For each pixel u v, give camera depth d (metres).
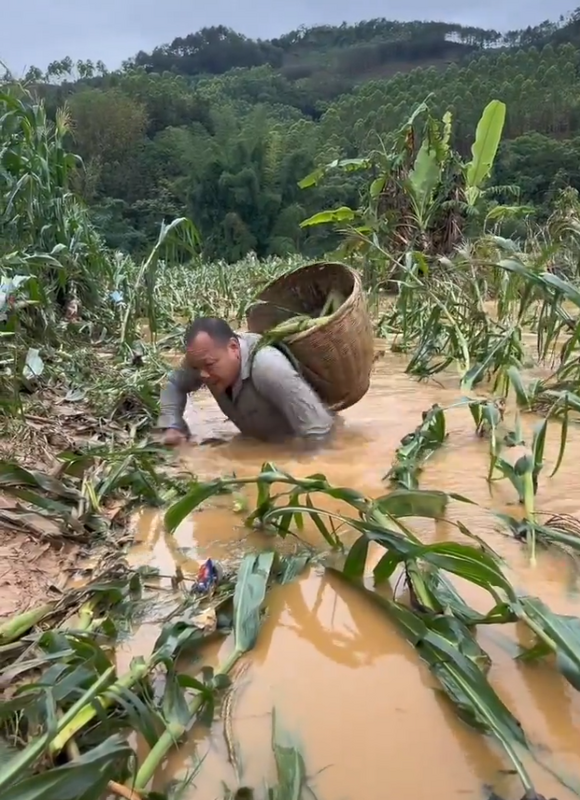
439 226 8.05
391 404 3.80
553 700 1.49
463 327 4.93
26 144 5.09
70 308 5.28
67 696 1.39
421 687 1.54
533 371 4.38
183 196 32.03
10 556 2.11
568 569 2.01
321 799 1.26
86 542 2.22
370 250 6.90
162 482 2.65
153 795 1.23
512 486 2.61
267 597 1.89
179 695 1.40
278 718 1.45
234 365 3.13
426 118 8.05
